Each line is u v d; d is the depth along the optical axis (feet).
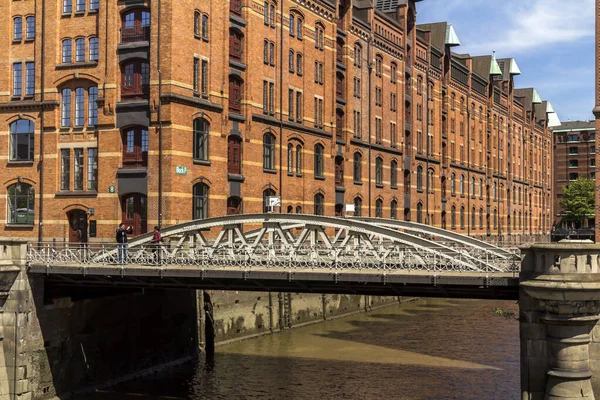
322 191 152.56
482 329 140.46
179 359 108.27
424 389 95.71
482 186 257.96
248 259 80.53
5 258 85.46
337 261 77.15
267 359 111.24
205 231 115.14
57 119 119.75
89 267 84.17
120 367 98.78
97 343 95.76
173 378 99.76
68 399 89.92
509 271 70.54
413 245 76.84
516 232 297.33
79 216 118.11
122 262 84.69
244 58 127.95
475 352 118.42
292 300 137.39
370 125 174.50
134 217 113.60
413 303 182.60
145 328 103.40
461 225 235.61
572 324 65.51
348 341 126.62
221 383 97.30
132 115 112.88
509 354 116.98
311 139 149.07
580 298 64.03
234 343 120.47
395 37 189.37
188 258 83.35
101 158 115.14
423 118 207.21
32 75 122.21
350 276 73.10
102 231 114.83
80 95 118.83
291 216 83.10
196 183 114.93
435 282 70.44
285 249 85.81
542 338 66.80
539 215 337.11
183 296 110.01
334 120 157.07
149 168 111.04
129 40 114.21
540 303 65.87
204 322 113.60
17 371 85.10
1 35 123.95
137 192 112.37
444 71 223.71
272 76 136.67
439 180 216.74
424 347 122.31
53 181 119.14
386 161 182.80
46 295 89.35
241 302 122.62
